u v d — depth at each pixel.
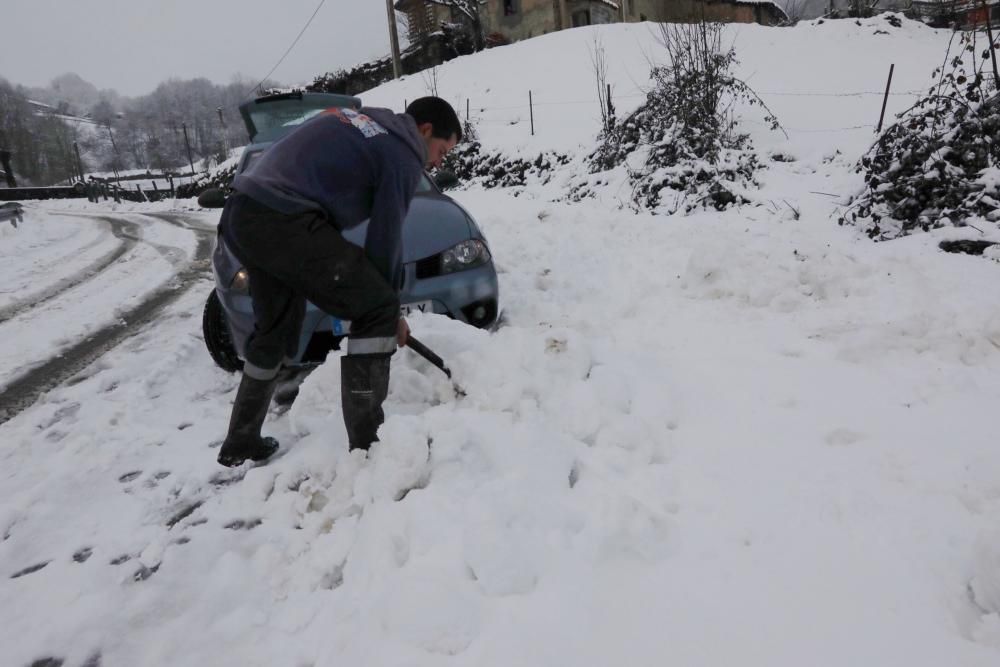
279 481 2.06
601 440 2.06
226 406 2.88
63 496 2.16
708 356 2.78
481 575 1.43
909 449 1.89
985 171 4.24
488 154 12.52
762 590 1.40
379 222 1.90
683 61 7.73
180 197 28.55
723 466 1.90
